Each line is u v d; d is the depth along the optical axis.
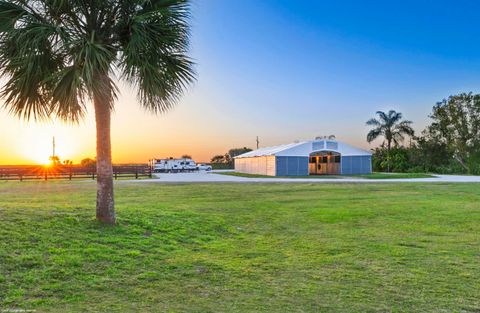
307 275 5.12
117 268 5.24
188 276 5.04
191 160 57.44
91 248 5.90
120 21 7.31
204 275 5.09
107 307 3.90
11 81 6.71
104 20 7.36
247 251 6.52
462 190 18.95
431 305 4.06
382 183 24.12
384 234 8.05
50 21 6.82
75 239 6.24
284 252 6.46
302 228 8.79
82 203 12.48
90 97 6.54
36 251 5.43
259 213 10.91
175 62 7.56
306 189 19.50
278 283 4.77
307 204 13.11
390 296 4.33
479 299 4.25
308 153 36.50
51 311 3.75
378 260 5.93
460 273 5.23
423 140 48.44
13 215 7.02
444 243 7.17
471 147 44.81
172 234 7.50
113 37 7.38
